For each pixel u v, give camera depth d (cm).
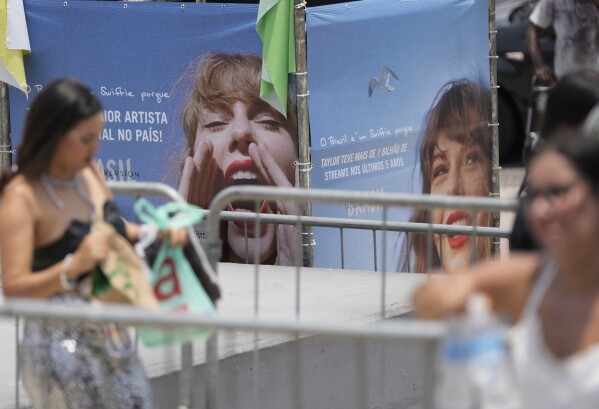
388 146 1430
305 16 1295
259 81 1327
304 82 1300
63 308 648
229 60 1334
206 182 1366
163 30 1348
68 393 769
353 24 1355
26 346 780
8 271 738
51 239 761
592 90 731
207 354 919
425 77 1469
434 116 1491
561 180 524
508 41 2392
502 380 496
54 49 1377
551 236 526
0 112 1388
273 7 1286
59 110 740
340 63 1348
